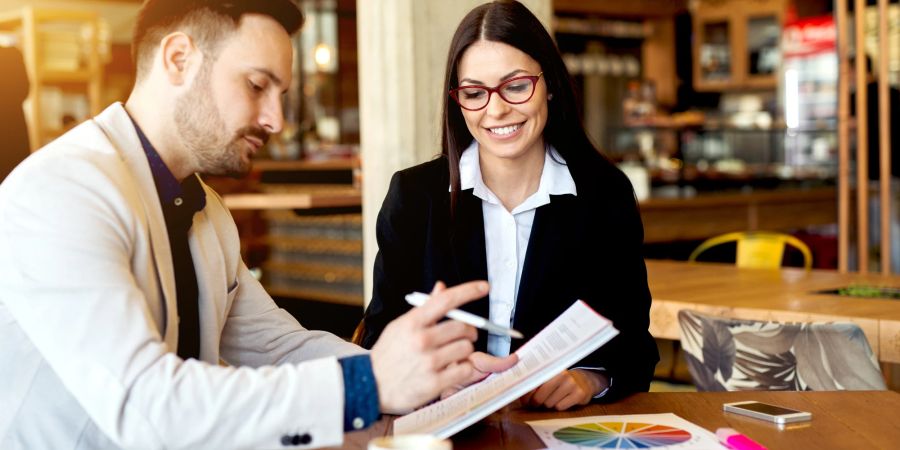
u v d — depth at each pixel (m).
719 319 2.65
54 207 1.42
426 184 2.28
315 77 9.69
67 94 7.70
